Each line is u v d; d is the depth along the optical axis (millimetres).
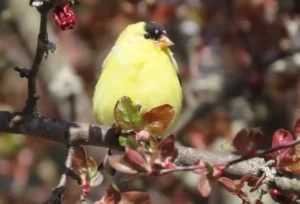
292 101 14125
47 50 6277
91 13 13656
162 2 12688
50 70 13742
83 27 14117
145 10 12578
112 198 5945
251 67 13195
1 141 13828
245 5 12305
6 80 15039
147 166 5473
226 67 13609
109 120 8977
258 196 6109
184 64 13641
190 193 13320
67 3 5902
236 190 5949
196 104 13359
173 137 5516
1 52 14945
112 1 13312
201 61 13250
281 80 13078
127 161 5465
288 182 6414
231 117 13766
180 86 9320
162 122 6246
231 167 6566
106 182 12719
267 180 6281
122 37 9648
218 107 13547
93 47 14742
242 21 12391
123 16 13086
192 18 12641
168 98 8914
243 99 13867
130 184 12578
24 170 14016
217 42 12984
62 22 5859
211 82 13570
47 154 14977
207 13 12578
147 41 9477
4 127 6953
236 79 13430
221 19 12594
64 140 6969
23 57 15203
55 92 13656
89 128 6965
